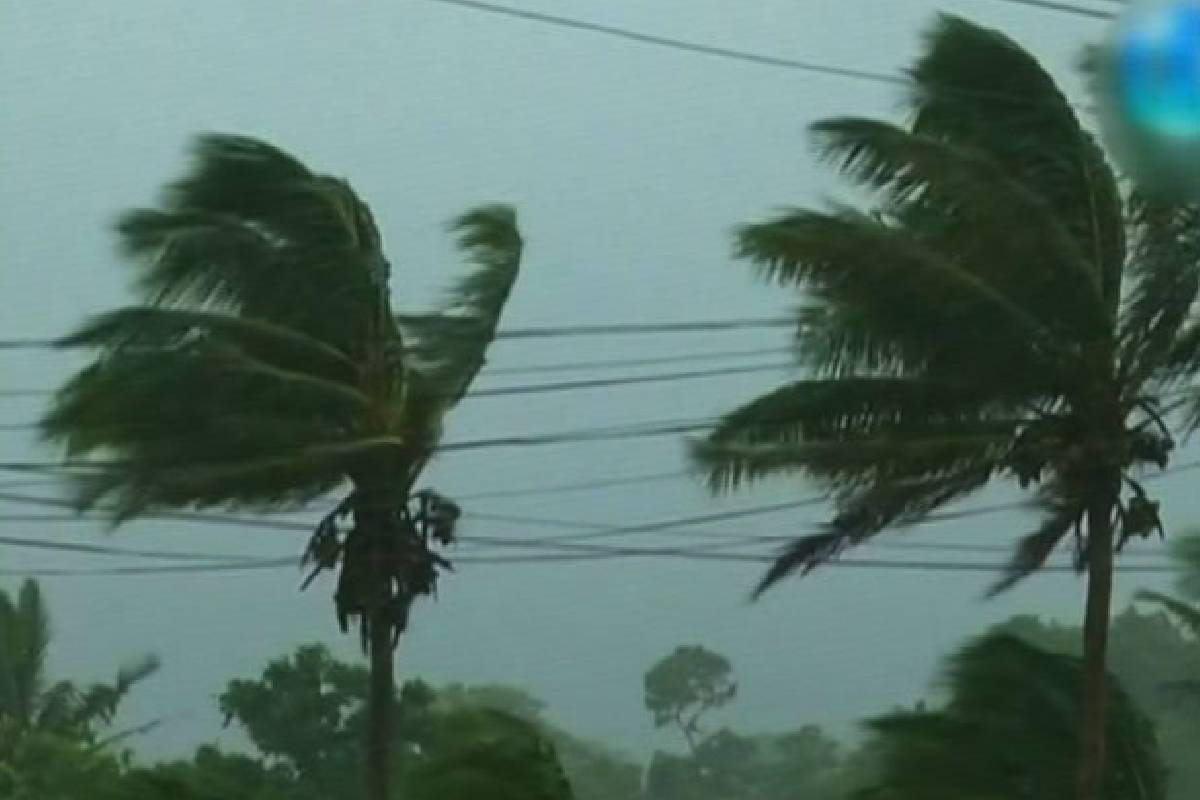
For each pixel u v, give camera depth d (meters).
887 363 29.56
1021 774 31.78
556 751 32.44
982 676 32.31
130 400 32.09
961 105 29.81
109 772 39.38
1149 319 30.31
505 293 35.41
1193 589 36.38
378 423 33.75
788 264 28.52
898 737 32.56
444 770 30.14
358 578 34.00
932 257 28.73
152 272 32.69
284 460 32.88
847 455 30.03
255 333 32.81
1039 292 29.47
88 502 33.06
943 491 30.94
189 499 33.09
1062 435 30.67
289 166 32.84
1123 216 30.19
